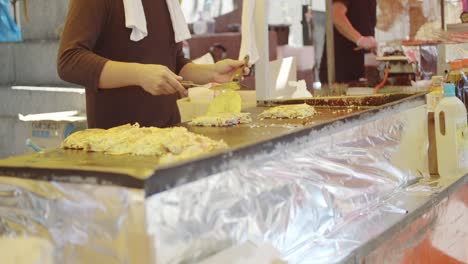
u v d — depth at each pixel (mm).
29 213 1208
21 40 5438
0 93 5273
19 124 5035
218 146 1423
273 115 2088
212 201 1190
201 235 1166
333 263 1380
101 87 2000
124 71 1934
